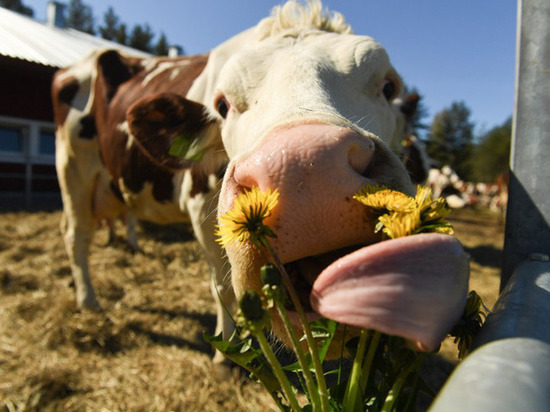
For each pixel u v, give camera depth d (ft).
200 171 8.94
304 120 3.71
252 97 6.09
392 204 2.19
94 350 10.27
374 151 3.74
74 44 39.93
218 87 6.82
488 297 14.47
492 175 148.25
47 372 9.16
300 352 1.99
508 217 3.89
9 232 21.88
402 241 1.83
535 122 3.71
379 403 2.31
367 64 6.22
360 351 2.15
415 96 10.75
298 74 5.33
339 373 2.54
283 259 3.34
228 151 6.95
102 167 12.99
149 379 9.11
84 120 13.10
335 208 3.26
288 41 6.75
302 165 3.29
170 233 22.84
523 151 3.78
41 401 8.35
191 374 9.25
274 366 1.98
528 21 3.73
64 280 14.97
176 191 10.27
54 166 38.68
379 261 1.80
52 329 10.74
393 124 7.24
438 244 1.82
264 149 3.46
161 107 7.77
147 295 13.82
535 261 3.28
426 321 1.71
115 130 11.78
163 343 10.68
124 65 13.41
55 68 29.50
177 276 15.98
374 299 1.74
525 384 1.26
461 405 1.20
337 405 2.39
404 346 2.15
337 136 3.40
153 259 18.06
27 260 17.04
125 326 11.32
